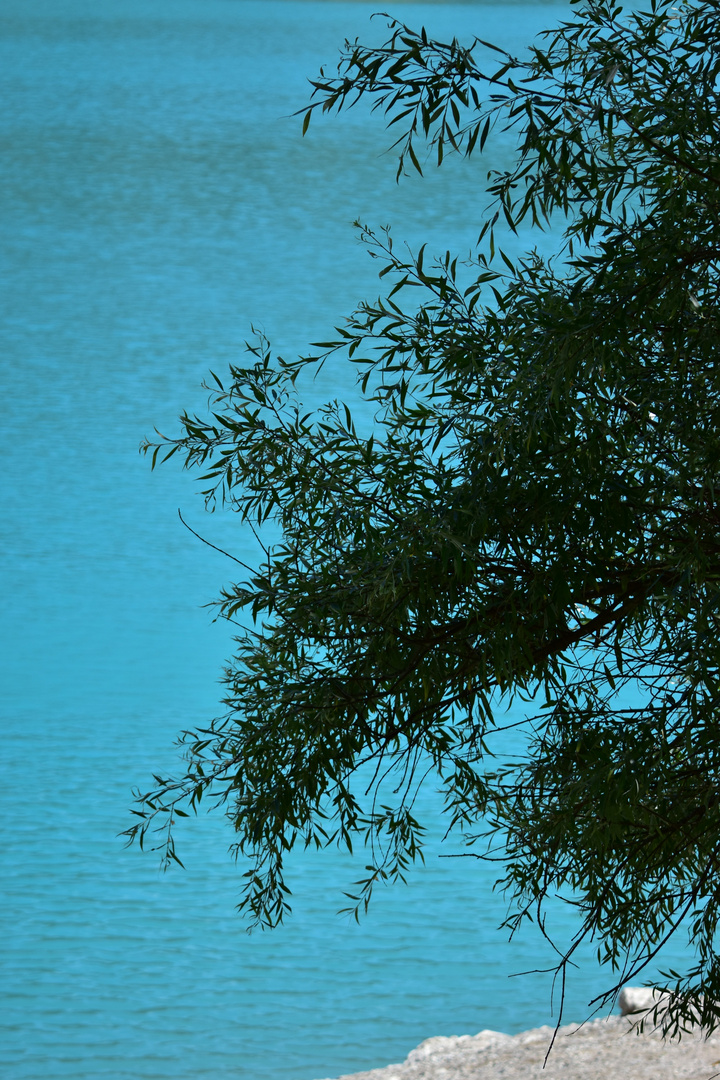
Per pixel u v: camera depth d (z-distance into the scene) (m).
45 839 40.66
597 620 9.97
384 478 10.19
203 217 184.38
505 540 9.56
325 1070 28.55
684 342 9.32
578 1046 26.98
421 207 183.12
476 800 11.38
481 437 9.14
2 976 32.75
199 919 36.22
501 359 9.40
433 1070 26.91
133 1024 30.41
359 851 40.69
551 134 8.64
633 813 9.52
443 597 9.72
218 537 75.88
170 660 57.69
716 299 9.30
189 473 87.81
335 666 10.27
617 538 9.40
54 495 82.56
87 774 45.22
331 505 10.15
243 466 10.44
